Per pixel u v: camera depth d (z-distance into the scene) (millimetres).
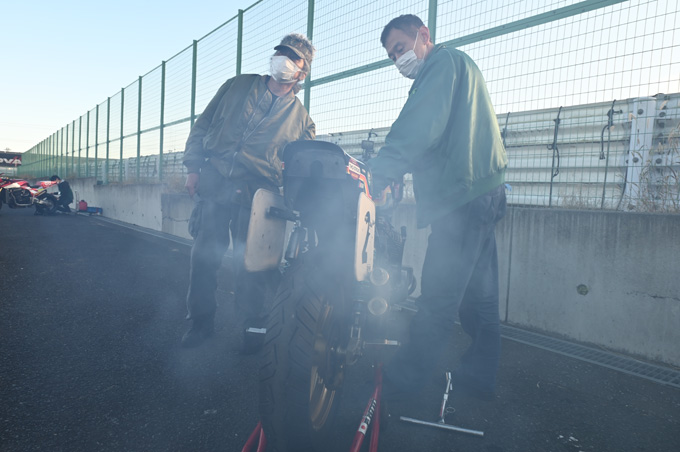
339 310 1656
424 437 1993
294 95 3045
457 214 2068
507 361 2910
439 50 2080
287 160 1694
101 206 15484
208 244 2953
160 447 1821
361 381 2510
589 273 3203
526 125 4391
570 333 3301
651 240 2912
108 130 15219
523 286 3568
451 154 2029
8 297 3973
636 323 2980
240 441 1887
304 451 1539
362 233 1562
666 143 3570
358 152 5477
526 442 1984
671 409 2322
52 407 2102
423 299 2168
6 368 2504
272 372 1466
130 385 2363
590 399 2414
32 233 9031
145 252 6977
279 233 1878
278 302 1573
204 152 3045
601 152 3914
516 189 4457
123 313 3654
